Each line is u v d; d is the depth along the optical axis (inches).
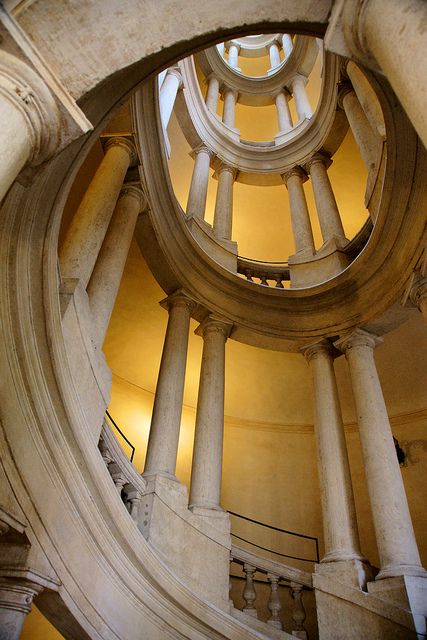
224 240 423.2
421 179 253.8
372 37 121.5
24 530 140.9
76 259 215.0
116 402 454.3
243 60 718.5
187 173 562.3
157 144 308.5
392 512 260.5
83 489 168.6
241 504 461.1
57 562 152.4
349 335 337.4
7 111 105.0
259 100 607.8
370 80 225.0
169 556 224.8
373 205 319.9
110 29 123.0
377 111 309.7
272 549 440.8
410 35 106.7
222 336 354.9
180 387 305.3
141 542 191.6
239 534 443.5
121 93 164.9
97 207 240.7
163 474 255.9
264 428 514.3
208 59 586.6
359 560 259.4
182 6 131.7
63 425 162.7
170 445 275.6
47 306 152.7
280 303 372.8
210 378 329.4
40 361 154.4
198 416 313.0
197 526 251.9
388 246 300.7
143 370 471.8
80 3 117.3
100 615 165.2
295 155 500.7
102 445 205.6
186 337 332.8
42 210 149.7
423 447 459.2
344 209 549.0
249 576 264.7
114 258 259.1
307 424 515.2
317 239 572.1
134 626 178.9
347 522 276.8
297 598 260.7
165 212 333.1
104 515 176.7
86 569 163.9
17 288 144.7
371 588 242.8
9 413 141.4
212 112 535.8
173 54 161.9
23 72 108.5
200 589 230.5
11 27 108.3
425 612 225.1
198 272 362.6
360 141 358.3
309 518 459.5
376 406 300.2
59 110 114.5
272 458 495.2
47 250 151.8
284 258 608.1
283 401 515.8
